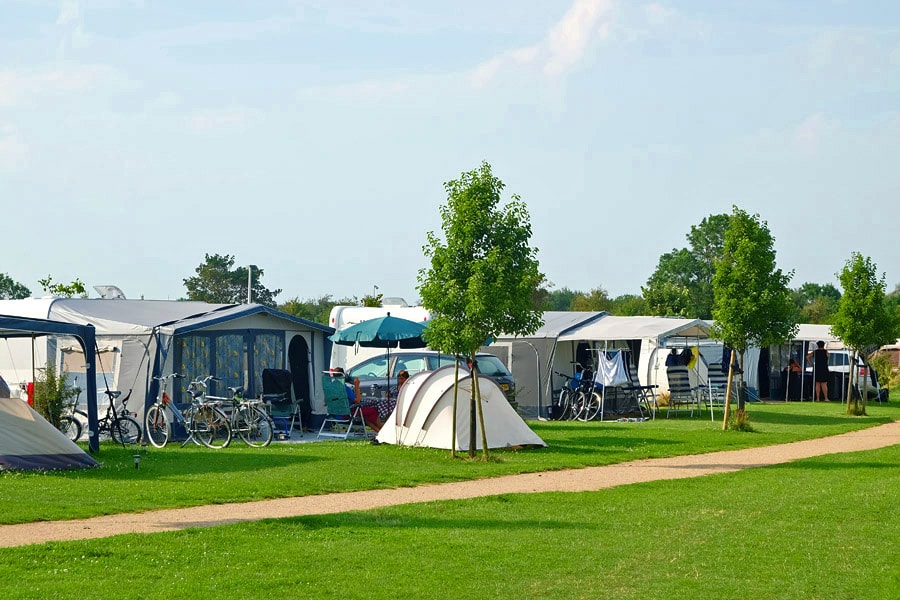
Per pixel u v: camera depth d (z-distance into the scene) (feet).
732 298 80.74
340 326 105.60
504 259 59.47
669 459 62.69
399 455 62.13
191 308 81.61
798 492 47.62
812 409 109.19
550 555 33.60
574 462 59.52
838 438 76.43
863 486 49.57
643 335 97.76
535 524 39.14
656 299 203.82
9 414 53.47
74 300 79.46
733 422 81.41
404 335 75.46
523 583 30.14
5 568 30.48
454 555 33.45
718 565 32.58
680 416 99.71
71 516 39.73
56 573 30.07
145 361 72.79
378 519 39.68
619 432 79.25
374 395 81.66
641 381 111.86
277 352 82.02
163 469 54.54
